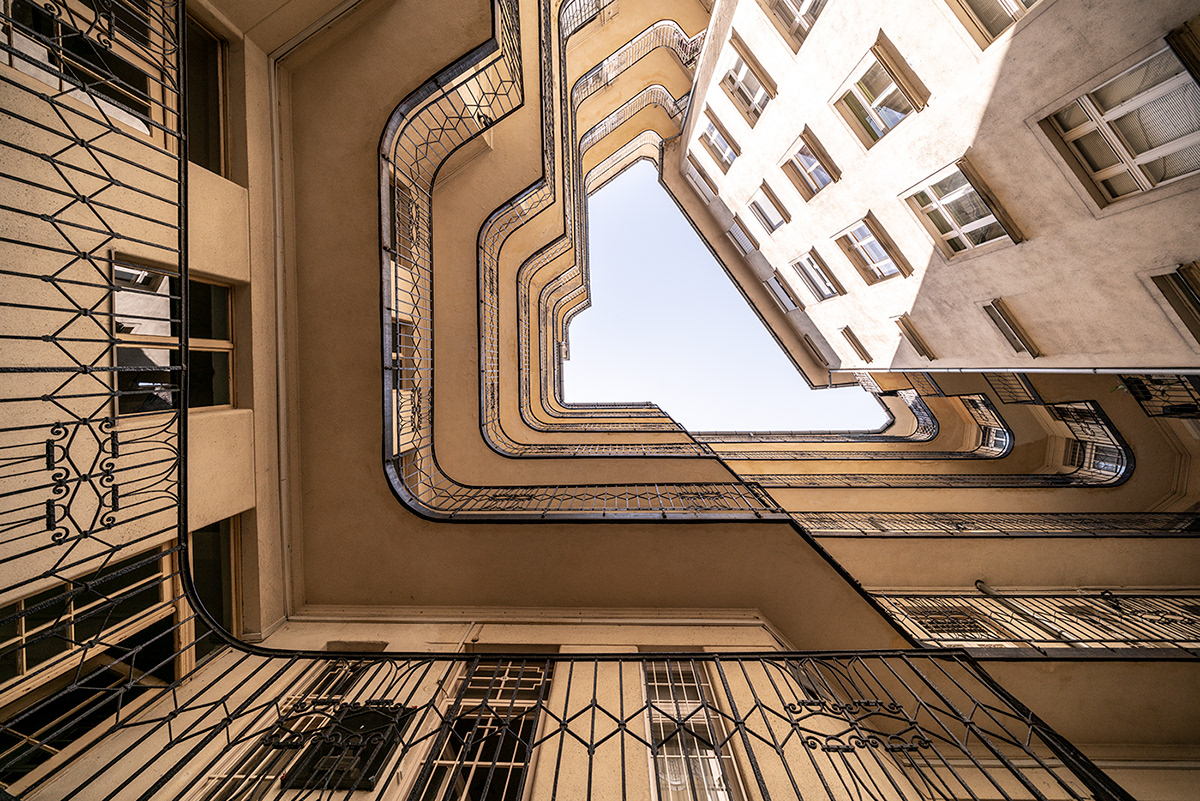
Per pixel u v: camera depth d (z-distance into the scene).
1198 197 4.45
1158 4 3.89
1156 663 5.68
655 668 4.79
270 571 5.32
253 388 5.14
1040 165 5.45
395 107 5.54
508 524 5.70
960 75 5.67
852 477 12.26
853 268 10.05
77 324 3.48
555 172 9.52
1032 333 7.15
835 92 7.49
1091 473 11.96
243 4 4.74
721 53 9.86
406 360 7.21
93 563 3.56
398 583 5.71
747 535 5.56
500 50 6.01
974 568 8.62
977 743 5.22
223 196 4.73
